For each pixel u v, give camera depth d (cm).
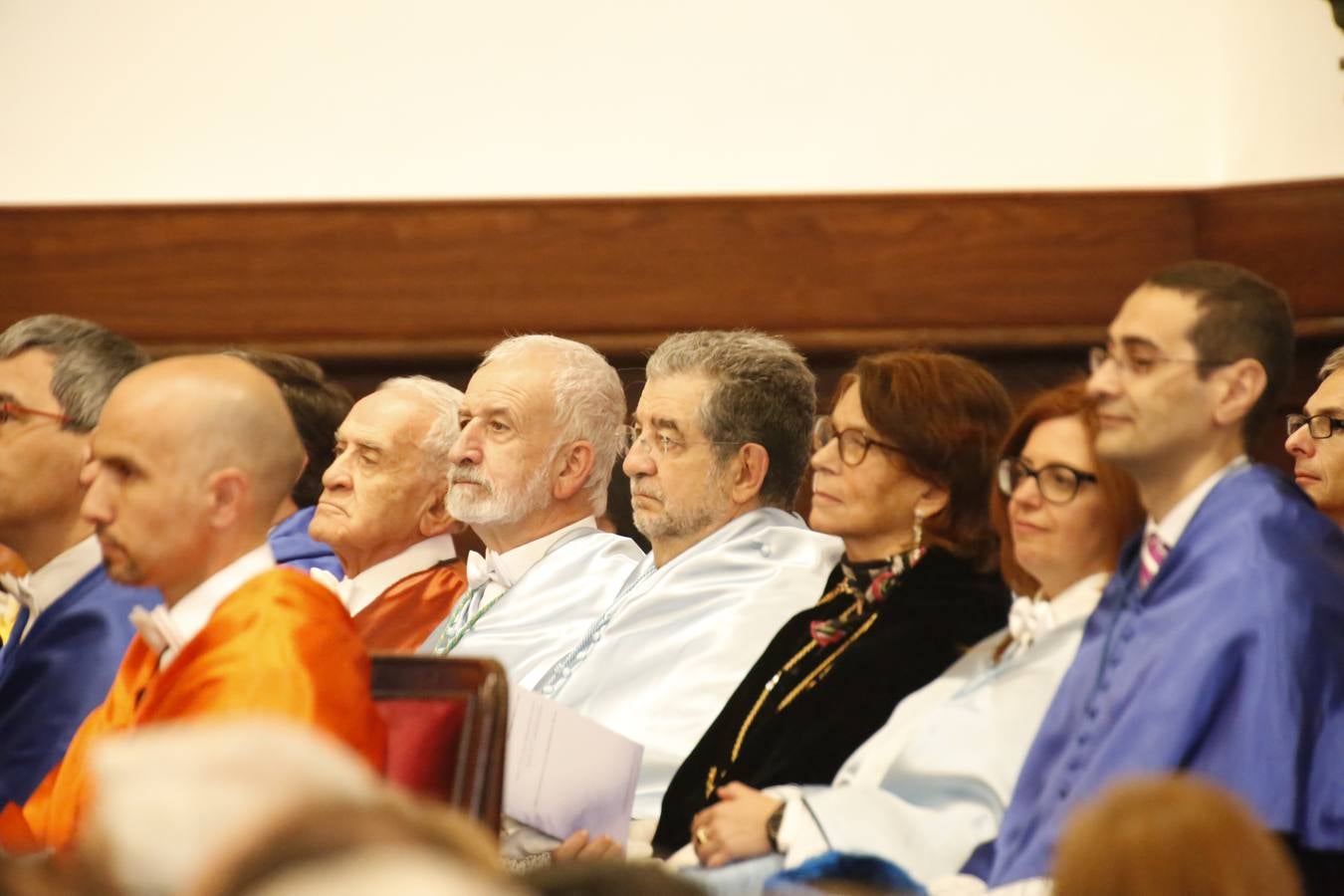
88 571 1413
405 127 2211
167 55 2222
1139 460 1012
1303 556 970
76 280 2144
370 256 2138
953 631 1143
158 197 2206
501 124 2208
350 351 2114
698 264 2114
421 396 1519
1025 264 2081
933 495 1172
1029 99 2148
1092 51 2138
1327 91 2045
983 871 1020
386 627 1467
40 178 2206
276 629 965
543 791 1113
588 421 1434
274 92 2219
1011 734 1050
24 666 1377
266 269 2141
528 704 1127
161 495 1045
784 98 2181
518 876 509
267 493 1073
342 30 2216
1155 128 2127
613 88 2200
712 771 1182
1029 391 2073
